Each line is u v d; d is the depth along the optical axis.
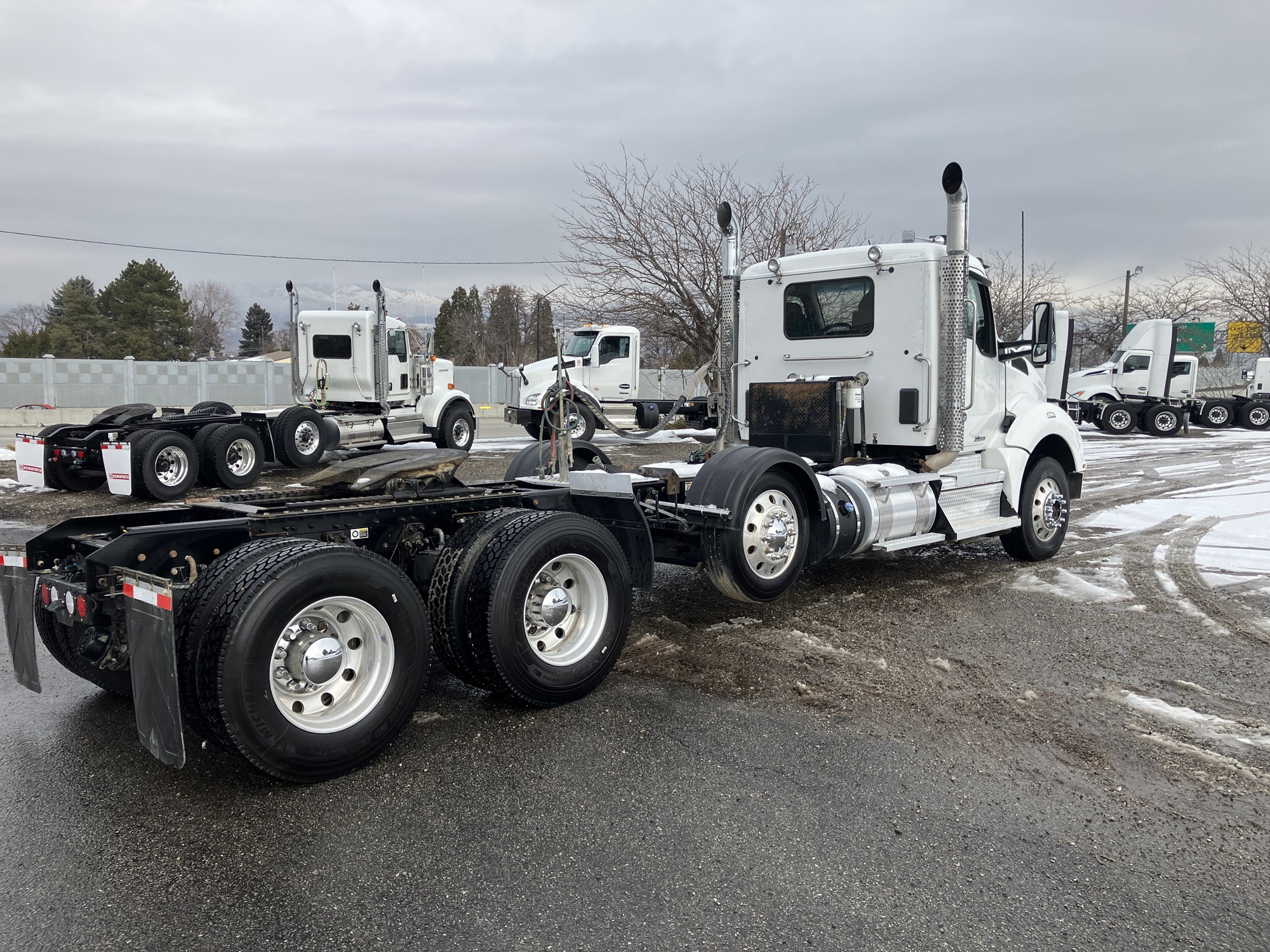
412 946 2.43
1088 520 9.86
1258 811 3.26
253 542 3.49
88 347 62.78
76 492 11.36
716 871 2.81
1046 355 7.10
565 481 5.34
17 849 2.93
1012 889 2.73
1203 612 6.00
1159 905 2.66
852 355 6.79
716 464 5.42
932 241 6.67
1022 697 4.38
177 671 3.19
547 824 3.10
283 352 86.44
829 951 2.42
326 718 3.43
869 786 3.40
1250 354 41.12
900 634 5.43
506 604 3.90
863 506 5.97
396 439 16.42
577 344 20.09
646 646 5.14
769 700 4.30
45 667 4.78
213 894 2.68
